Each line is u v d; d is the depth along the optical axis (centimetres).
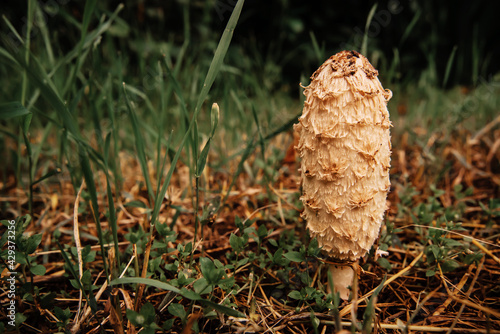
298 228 25
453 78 79
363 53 25
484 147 36
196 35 61
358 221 19
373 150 18
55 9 42
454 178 33
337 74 18
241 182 32
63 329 18
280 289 21
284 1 65
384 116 19
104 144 24
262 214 27
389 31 72
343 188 18
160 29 54
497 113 41
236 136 35
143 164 21
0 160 34
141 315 16
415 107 48
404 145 39
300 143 19
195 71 37
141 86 42
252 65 53
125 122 39
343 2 74
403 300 20
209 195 28
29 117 19
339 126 18
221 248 24
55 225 26
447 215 23
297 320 19
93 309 17
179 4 59
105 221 27
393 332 18
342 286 21
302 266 22
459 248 22
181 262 20
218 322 19
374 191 19
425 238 22
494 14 79
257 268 22
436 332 18
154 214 18
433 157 31
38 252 23
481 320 18
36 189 30
